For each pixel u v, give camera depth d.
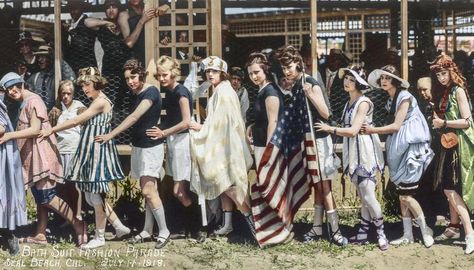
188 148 6.71
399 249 6.51
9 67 8.23
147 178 6.52
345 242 6.64
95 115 6.45
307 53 8.59
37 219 6.90
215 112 6.62
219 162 6.58
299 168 6.72
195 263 6.26
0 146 6.28
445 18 10.05
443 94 6.54
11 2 8.48
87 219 7.50
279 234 6.66
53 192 6.52
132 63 6.46
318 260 6.29
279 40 10.90
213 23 7.41
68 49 7.93
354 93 6.50
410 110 6.52
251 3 10.06
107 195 7.52
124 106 7.82
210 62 6.66
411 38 9.49
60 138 6.84
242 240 6.82
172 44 7.51
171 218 7.30
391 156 6.53
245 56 9.94
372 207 6.49
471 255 6.34
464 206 6.46
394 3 10.15
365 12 10.70
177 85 6.64
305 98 6.54
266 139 6.61
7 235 6.73
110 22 7.81
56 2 7.49
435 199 7.34
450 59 6.51
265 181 6.55
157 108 6.52
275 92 6.56
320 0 10.12
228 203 6.90
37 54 7.79
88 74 6.43
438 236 6.81
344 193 7.76
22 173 6.41
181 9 7.48
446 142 6.45
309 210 7.72
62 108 7.09
